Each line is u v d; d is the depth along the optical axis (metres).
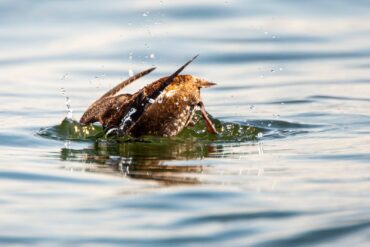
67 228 9.49
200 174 11.71
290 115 16.52
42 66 21.41
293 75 20.70
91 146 13.77
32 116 16.66
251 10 25.59
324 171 11.76
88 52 22.36
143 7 25.47
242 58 22.14
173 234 9.23
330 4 26.23
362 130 14.83
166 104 13.80
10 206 10.34
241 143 13.98
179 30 23.94
